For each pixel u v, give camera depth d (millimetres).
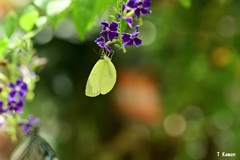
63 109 1079
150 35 1038
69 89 1054
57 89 1045
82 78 1041
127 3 535
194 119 1109
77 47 1023
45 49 1014
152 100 1071
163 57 1025
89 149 1142
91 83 550
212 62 1008
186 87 1036
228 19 1003
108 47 541
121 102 1077
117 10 545
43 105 1043
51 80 1031
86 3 494
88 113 1100
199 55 1007
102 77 552
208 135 1116
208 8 978
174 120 1134
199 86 1028
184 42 1005
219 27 1001
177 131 1138
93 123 1113
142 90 1064
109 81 555
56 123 1121
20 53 665
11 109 623
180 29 1001
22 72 665
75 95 1065
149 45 1029
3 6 924
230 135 1085
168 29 1003
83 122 1108
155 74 1070
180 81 1038
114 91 1069
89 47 1018
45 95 1040
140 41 539
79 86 1053
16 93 624
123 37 538
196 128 1110
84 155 1138
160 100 1069
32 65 677
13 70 656
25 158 637
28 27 627
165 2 1000
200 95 1038
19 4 932
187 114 1106
